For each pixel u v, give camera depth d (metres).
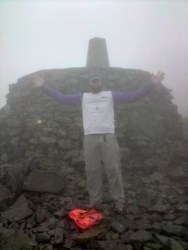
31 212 5.12
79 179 6.77
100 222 4.75
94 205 5.20
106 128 4.98
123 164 7.45
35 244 4.21
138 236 4.36
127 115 8.85
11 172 6.10
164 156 8.12
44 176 6.11
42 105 9.10
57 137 8.29
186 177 6.96
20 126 8.85
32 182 5.97
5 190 5.71
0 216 5.02
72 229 4.64
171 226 4.66
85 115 5.08
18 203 5.40
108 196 5.89
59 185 6.07
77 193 6.09
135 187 6.52
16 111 9.43
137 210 5.33
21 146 8.50
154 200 5.81
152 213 5.28
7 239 4.20
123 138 8.28
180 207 5.40
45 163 7.66
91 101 5.07
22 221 4.90
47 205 5.46
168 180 6.93
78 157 7.47
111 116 5.05
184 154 8.20
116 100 5.08
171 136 9.44
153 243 4.27
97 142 4.99
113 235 4.46
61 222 4.81
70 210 5.25
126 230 4.65
